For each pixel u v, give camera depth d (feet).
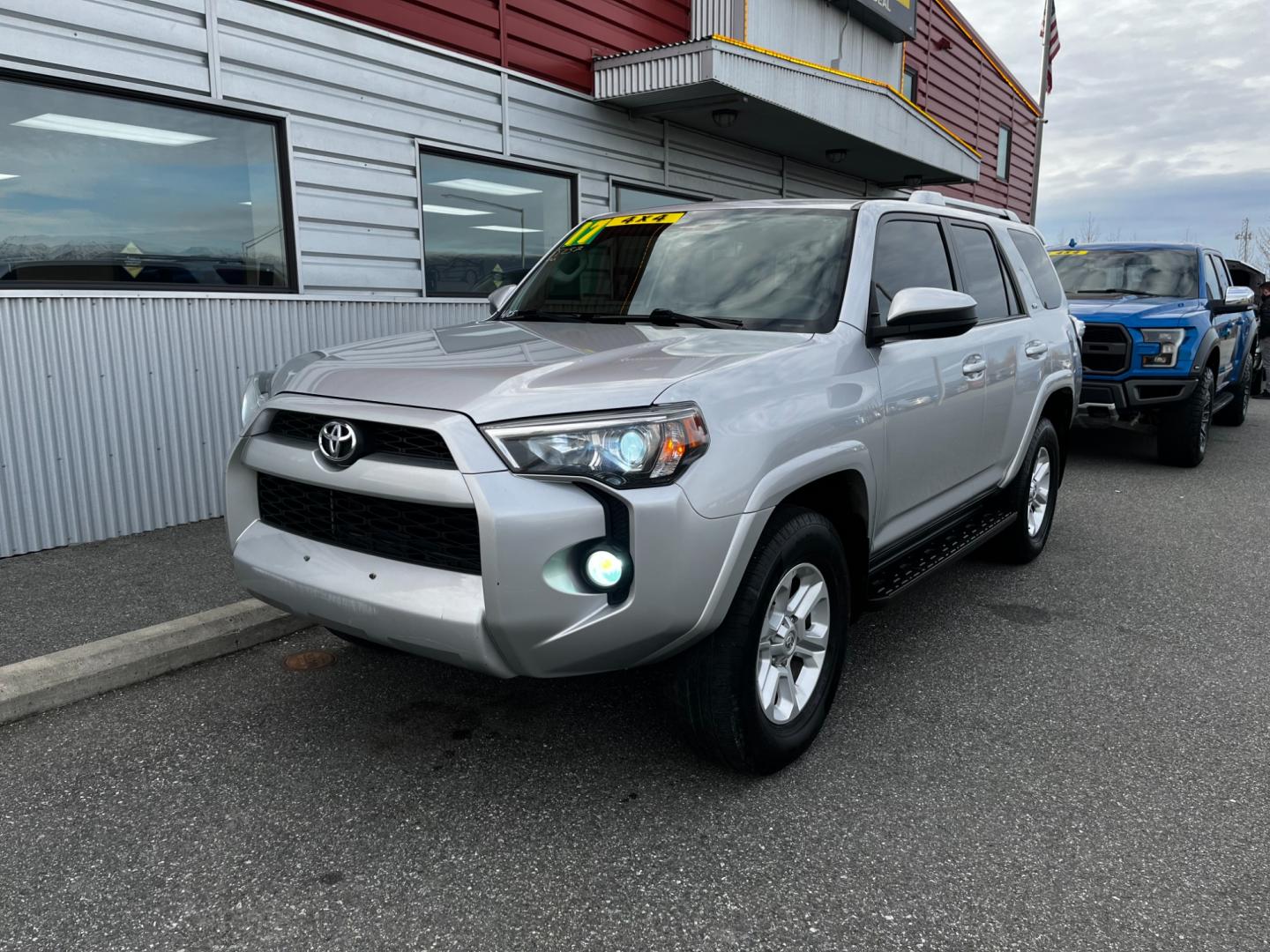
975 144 61.31
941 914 7.42
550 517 7.52
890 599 11.02
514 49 25.27
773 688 9.30
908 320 10.12
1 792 9.18
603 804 9.02
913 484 11.55
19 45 15.47
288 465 8.83
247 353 19.51
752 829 8.61
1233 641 13.46
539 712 10.98
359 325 21.88
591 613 7.77
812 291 10.77
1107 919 7.36
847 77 32.12
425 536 8.18
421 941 7.10
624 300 11.95
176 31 17.57
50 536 16.76
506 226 26.21
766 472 8.48
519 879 7.87
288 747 10.10
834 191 42.01
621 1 28.68
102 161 17.07
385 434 8.24
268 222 19.99
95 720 10.71
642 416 7.71
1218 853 8.25
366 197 21.79
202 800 9.07
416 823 8.69
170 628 12.39
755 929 7.25
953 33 55.88
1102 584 16.19
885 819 8.79
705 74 25.72
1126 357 26.35
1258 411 40.91
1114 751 10.16
